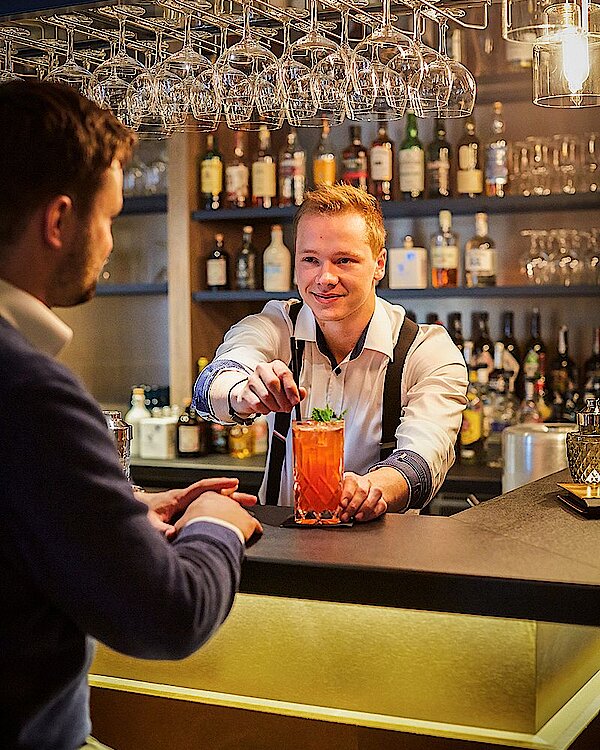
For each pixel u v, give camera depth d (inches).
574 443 80.6
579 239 148.8
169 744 67.5
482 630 60.5
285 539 64.1
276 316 97.3
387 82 88.1
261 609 65.2
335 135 167.9
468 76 91.5
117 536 42.9
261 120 98.1
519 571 56.0
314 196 87.7
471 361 154.3
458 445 149.9
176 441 159.0
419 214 160.4
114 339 184.4
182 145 161.0
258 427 161.0
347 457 95.0
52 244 45.7
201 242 165.5
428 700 61.7
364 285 87.4
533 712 59.6
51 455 41.9
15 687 43.4
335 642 63.6
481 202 148.9
